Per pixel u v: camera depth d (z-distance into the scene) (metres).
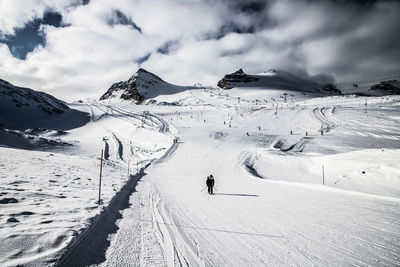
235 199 11.84
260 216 8.10
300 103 135.12
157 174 28.92
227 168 35.09
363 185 20.77
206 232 6.30
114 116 112.56
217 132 68.38
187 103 186.50
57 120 116.25
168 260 4.46
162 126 82.50
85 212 6.24
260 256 4.77
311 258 4.66
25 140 49.75
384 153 25.95
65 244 4.03
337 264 4.39
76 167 18.83
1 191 7.23
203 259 4.59
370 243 5.41
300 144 53.16
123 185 13.60
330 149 46.94
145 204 10.02
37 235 4.22
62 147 52.84
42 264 3.37
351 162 27.33
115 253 4.56
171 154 48.44
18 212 5.50
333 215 8.04
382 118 73.12
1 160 14.93
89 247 4.50
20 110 120.06
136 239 5.45
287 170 34.44
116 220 6.90
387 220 7.27
